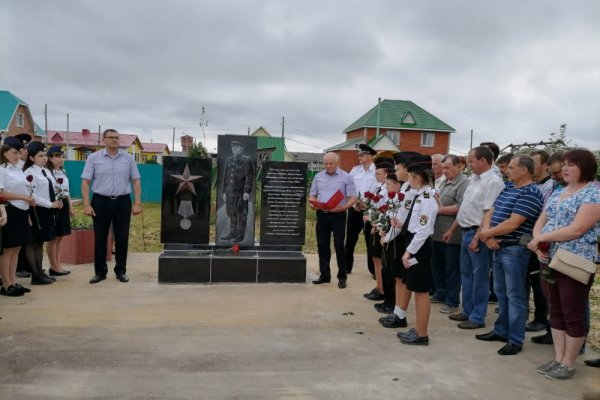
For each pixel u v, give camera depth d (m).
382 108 40.44
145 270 7.11
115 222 6.30
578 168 3.46
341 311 5.31
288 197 6.78
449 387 3.48
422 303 4.25
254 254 6.68
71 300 5.43
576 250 3.46
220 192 6.71
